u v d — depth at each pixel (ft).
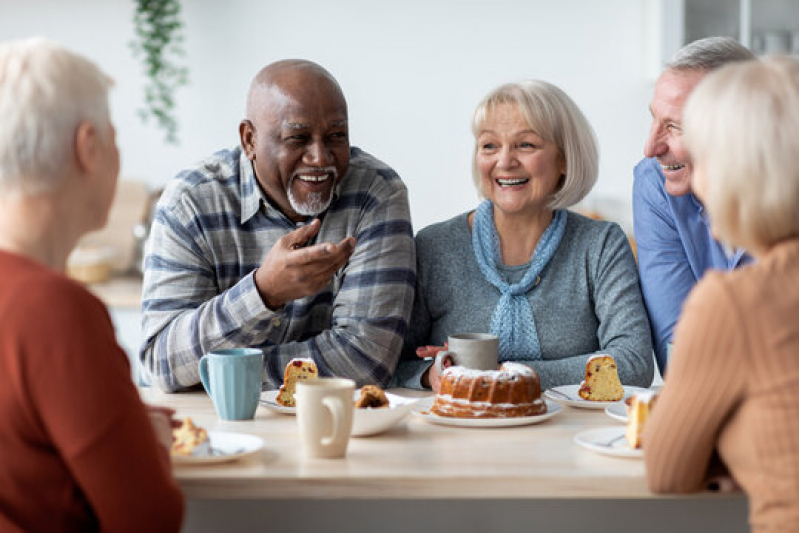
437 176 13.23
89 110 3.65
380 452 4.32
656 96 6.12
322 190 5.78
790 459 3.46
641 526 4.83
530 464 4.10
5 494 3.35
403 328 5.94
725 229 3.65
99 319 3.44
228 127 13.21
